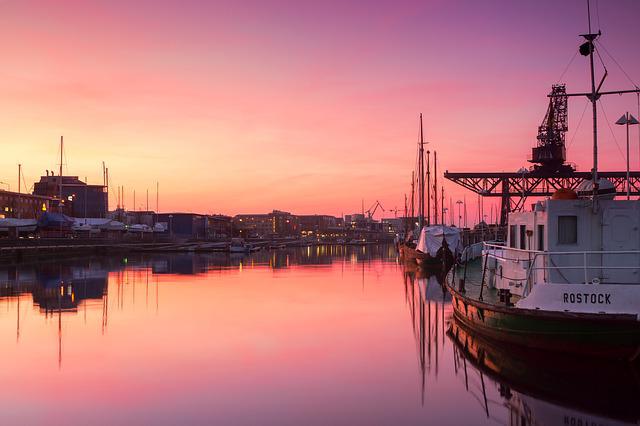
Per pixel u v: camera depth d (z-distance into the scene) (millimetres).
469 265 36094
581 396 13648
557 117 59062
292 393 14031
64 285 41188
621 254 16969
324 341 20438
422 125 82688
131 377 15469
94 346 19391
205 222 172625
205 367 16578
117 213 151125
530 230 18828
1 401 13375
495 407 12984
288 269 60375
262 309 28609
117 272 54781
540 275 17734
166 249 109062
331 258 89375
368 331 22531
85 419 12141
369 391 14258
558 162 65312
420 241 63344
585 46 18109
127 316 26109
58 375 15641
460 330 22609
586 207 17125
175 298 33312
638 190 75312
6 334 21531
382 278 48312
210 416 12328
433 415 12406
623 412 12516
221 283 43406
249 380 15258
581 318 14688
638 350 14430
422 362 17344
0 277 48094
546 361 16016
